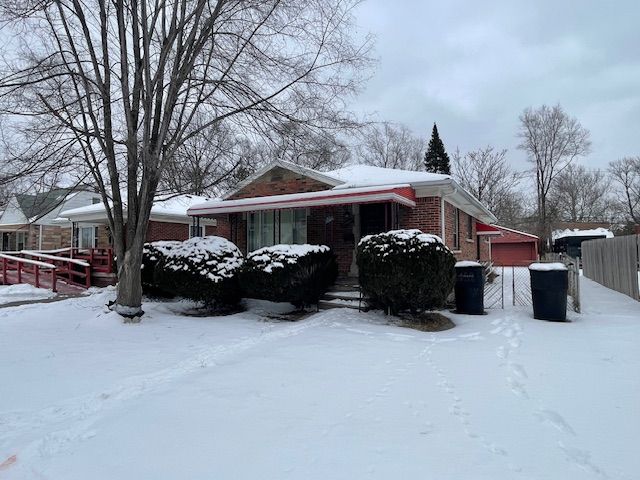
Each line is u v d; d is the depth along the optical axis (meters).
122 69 8.96
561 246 39.66
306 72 9.50
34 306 10.30
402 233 8.97
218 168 10.59
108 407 4.54
